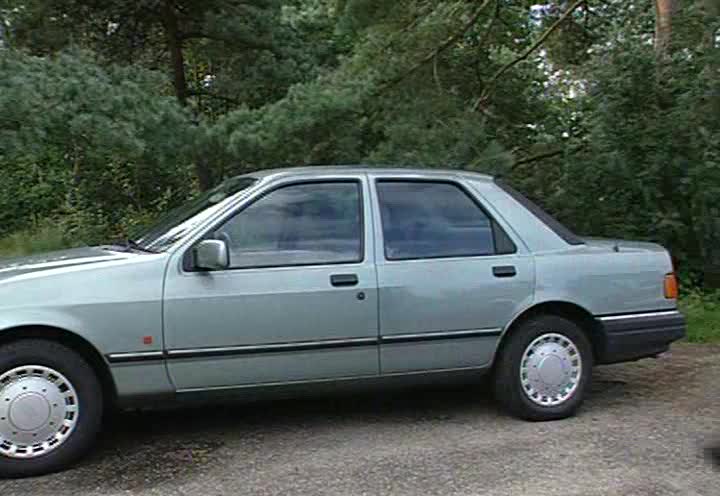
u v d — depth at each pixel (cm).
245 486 394
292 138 1003
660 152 949
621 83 977
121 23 1362
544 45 1397
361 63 1159
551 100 1327
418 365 482
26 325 407
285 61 1369
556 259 509
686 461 428
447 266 484
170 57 1465
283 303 448
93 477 409
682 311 846
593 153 1002
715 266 955
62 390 418
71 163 1540
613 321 517
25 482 404
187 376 436
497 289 492
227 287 440
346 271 463
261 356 446
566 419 508
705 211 923
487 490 386
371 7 1159
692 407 535
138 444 462
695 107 917
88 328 416
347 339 462
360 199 483
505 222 509
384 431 484
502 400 505
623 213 1001
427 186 502
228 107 1455
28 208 1836
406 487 391
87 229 1467
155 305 427
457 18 1193
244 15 1345
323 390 469
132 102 913
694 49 960
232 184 504
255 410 532
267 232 460
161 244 454
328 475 408
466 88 1257
